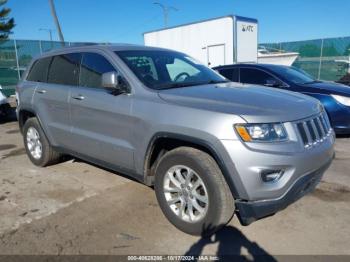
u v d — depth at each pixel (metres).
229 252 2.91
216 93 3.32
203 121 2.87
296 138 2.84
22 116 5.43
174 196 3.30
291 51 23.66
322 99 6.39
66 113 4.37
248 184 2.73
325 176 4.54
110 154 3.81
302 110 3.06
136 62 3.84
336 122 6.32
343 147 5.98
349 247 2.93
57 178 4.71
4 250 2.97
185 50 16.44
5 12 20.83
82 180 4.60
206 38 15.26
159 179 3.32
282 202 2.81
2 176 4.87
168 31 17.14
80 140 4.21
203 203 3.08
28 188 4.37
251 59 15.10
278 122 2.79
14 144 6.91
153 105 3.28
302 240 3.05
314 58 22.47
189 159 3.01
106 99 3.73
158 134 3.18
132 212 3.64
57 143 4.71
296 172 2.79
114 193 4.14
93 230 3.29
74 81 4.34
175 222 3.25
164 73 3.95
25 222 3.46
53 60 4.81
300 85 6.79
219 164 2.82
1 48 17.19
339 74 20.45
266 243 3.02
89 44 4.34
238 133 2.73
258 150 2.69
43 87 4.80
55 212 3.67
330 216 3.45
